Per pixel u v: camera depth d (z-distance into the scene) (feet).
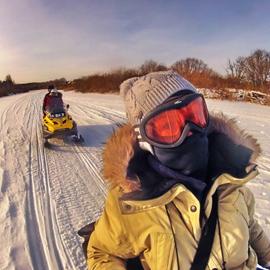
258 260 2.48
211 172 2.09
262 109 20.99
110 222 2.12
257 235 2.43
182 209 1.98
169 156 1.95
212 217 1.99
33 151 12.73
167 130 1.92
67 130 13.08
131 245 2.10
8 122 21.20
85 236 2.52
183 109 1.93
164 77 2.06
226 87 31.04
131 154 2.01
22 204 7.57
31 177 9.54
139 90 2.07
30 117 23.38
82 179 9.10
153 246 2.01
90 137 14.67
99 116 20.95
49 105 13.60
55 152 12.39
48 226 6.44
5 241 5.98
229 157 2.09
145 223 2.01
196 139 1.94
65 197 7.85
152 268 2.05
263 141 11.53
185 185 1.98
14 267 5.20
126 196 1.95
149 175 2.00
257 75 34.86
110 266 2.17
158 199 1.90
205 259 1.95
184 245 1.97
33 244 5.83
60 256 5.42
